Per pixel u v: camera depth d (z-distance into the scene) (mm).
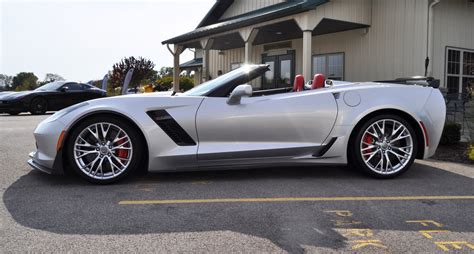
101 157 3725
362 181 3945
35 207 3049
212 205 3127
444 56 10164
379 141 4043
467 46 10672
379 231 2582
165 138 3734
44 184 3738
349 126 3963
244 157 3840
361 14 10617
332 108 3961
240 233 2545
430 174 4285
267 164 3920
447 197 3377
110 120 3693
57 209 3004
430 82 4887
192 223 2725
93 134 3688
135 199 3281
